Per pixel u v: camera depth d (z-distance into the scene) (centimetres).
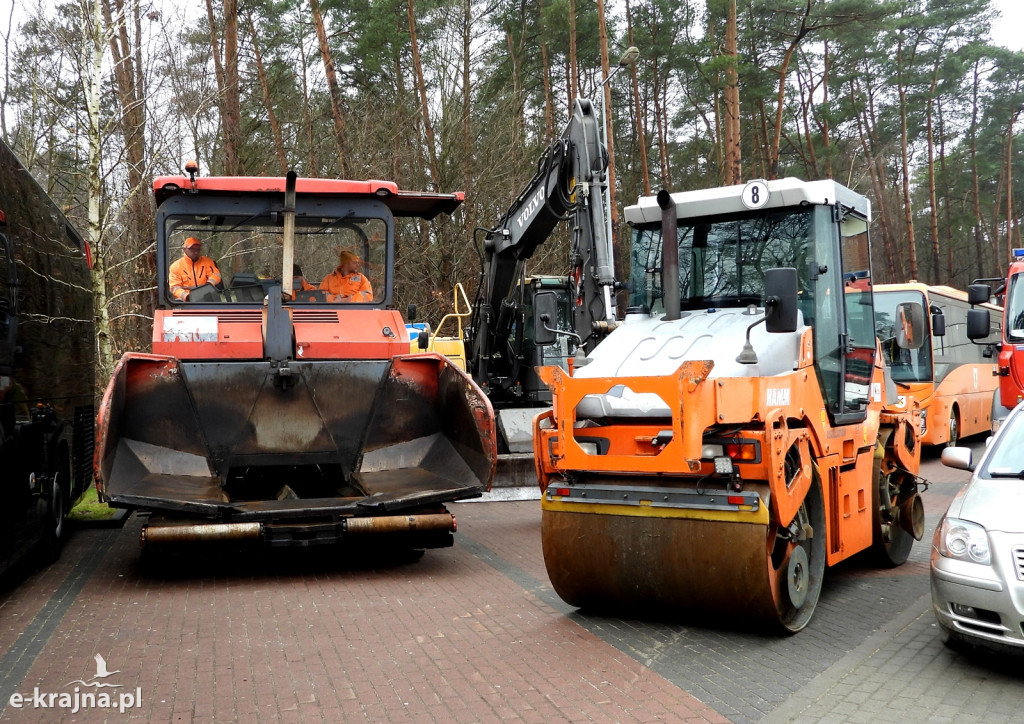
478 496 832
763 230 717
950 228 4459
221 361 895
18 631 648
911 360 1683
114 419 798
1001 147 4559
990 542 520
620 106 3516
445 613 689
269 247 955
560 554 649
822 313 698
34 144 1584
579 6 2825
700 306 737
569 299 1430
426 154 2638
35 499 823
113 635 634
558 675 542
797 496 612
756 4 2888
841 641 604
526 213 1119
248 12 2611
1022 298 1285
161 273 930
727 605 595
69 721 477
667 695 505
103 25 1388
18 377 766
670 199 712
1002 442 618
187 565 879
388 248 988
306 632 638
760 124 3656
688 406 577
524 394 1399
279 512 786
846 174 3897
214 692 518
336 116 2509
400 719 476
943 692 504
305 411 897
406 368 934
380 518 805
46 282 902
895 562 838
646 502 613
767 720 469
